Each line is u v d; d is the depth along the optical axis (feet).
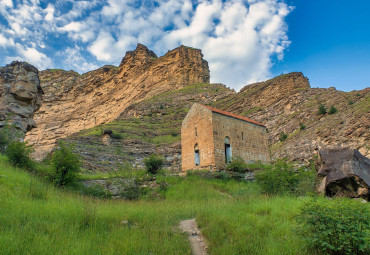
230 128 101.65
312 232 29.48
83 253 26.27
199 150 99.45
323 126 160.86
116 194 70.95
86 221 36.83
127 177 75.72
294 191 63.77
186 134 107.65
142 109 309.42
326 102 203.92
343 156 61.05
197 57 465.06
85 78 517.14
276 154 163.84
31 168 74.23
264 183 69.26
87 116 440.86
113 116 412.77
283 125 209.67
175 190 74.84
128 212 44.42
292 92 249.34
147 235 33.35
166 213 46.42
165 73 442.50
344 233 27.27
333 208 29.66
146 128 247.29
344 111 166.20
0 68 119.24
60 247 27.04
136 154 174.09
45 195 48.91
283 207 45.62
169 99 348.59
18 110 114.32
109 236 32.01
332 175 58.54
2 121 107.76
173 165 168.25
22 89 116.26
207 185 78.38
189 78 434.71
